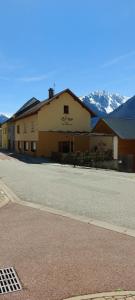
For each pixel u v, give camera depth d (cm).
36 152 4003
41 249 664
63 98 4091
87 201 1170
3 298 477
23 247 676
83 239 727
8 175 2014
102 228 816
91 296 473
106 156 3356
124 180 1811
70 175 2048
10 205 1106
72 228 816
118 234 765
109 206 1080
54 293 486
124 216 940
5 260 609
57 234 766
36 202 1162
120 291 488
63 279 530
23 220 898
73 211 1012
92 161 3105
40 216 946
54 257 621
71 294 482
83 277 536
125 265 582
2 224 855
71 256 626
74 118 4172
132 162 3259
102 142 3953
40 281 525
